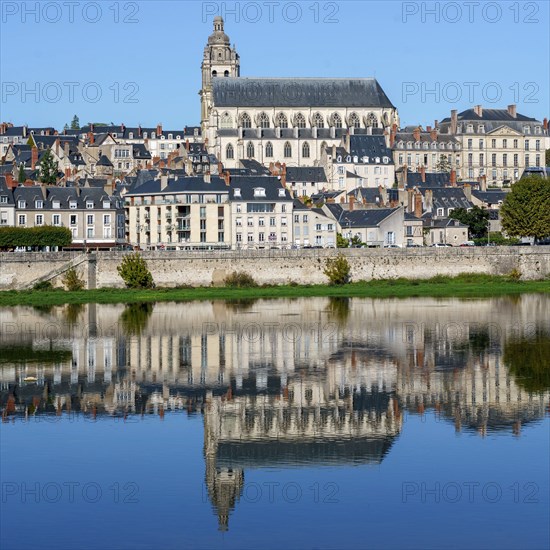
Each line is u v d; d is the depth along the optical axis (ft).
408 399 612.70
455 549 395.75
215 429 550.36
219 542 403.13
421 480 467.93
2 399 617.21
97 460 496.23
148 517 428.15
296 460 500.33
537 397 611.06
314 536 409.28
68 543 403.54
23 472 480.23
